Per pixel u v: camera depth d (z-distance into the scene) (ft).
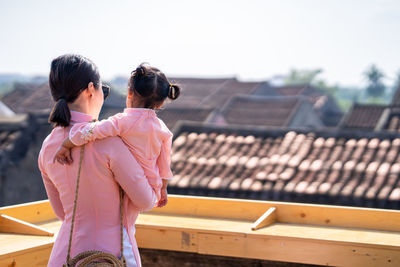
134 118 5.78
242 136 31.07
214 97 115.03
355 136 29.17
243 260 8.75
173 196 9.70
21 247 7.40
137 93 5.90
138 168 5.68
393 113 69.41
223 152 29.48
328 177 25.55
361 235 7.95
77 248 5.64
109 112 78.54
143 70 5.92
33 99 103.30
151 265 9.36
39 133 46.06
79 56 5.99
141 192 5.66
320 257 7.66
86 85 5.88
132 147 5.76
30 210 9.15
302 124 100.01
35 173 45.14
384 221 8.45
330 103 160.66
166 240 8.59
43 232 8.13
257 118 93.45
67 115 5.71
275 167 27.17
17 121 49.47
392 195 22.90
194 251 8.39
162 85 5.97
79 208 5.72
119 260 5.59
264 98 100.78
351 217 8.64
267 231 8.20
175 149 30.12
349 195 23.35
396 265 7.27
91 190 5.67
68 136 5.67
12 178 43.50
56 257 5.73
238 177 26.55
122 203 5.78
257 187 25.13
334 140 29.35
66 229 5.79
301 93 150.41
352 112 84.23
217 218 9.32
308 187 24.61
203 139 31.12
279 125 90.43
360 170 25.72
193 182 25.86
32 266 7.43
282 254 7.89
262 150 29.32
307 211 8.89
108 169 5.64
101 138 5.64
